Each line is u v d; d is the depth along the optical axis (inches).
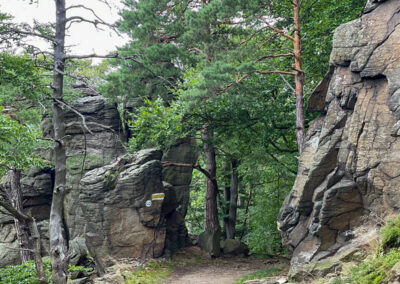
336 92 478.0
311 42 744.3
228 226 1059.3
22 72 542.6
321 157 479.2
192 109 688.4
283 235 524.7
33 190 842.8
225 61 636.7
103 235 700.0
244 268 684.1
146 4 734.5
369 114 442.6
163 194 721.0
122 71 708.0
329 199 454.0
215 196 896.3
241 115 762.2
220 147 940.6
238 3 611.8
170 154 873.5
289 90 775.1
